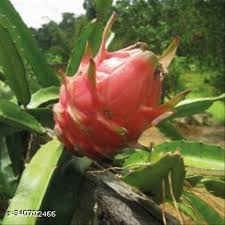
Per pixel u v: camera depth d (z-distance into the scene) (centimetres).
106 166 38
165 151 42
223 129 364
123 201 34
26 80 42
